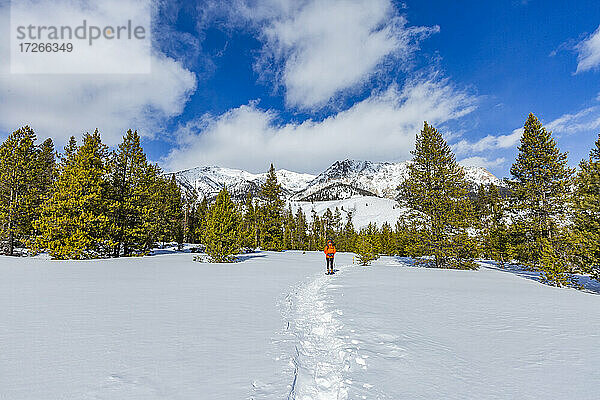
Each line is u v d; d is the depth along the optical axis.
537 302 9.80
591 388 4.00
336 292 11.45
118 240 29.86
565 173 25.05
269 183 50.91
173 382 3.89
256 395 3.60
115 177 31.55
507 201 28.52
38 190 31.72
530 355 5.21
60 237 25.39
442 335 6.27
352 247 66.19
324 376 4.43
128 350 5.00
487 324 7.10
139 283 12.80
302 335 6.32
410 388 4.00
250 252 40.12
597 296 11.55
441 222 26.45
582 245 18.02
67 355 4.73
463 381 4.23
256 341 5.65
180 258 28.62
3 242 29.64
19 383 3.75
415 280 15.64
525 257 25.95
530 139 27.12
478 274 20.17
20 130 30.78
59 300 8.87
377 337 6.05
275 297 10.41
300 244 76.31
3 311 7.41
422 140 29.42
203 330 6.24
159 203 45.66
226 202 26.30
